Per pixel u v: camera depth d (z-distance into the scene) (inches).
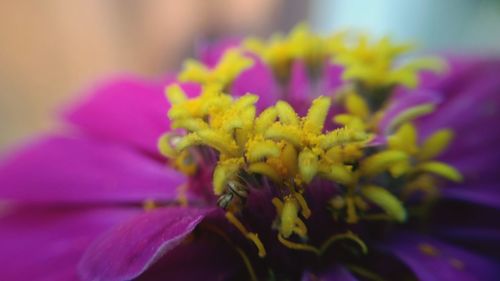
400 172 1.8
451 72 2.4
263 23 3.5
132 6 3.3
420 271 1.8
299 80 2.1
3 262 2.0
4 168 2.2
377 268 1.8
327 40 2.2
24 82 3.3
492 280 1.9
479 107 2.3
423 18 3.9
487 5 3.9
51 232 2.0
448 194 2.0
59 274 1.9
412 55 2.9
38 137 2.3
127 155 2.1
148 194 2.0
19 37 3.3
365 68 2.0
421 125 2.2
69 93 3.4
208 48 2.5
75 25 3.3
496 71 2.4
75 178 2.1
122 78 2.4
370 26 3.9
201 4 3.4
